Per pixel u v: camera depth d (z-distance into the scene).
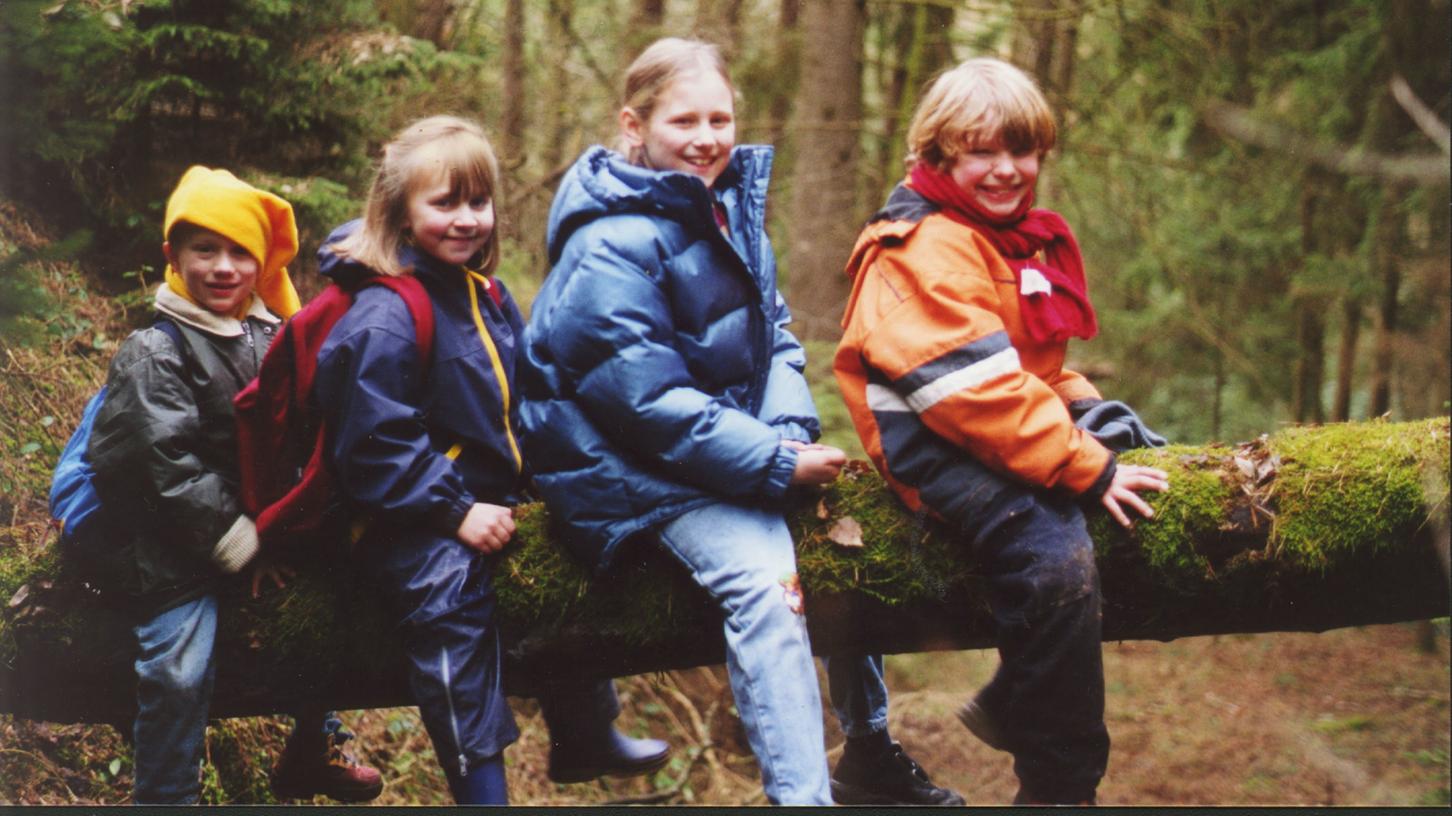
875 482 2.64
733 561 2.36
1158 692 8.34
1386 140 6.82
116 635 2.56
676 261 2.42
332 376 2.35
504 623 2.58
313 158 4.92
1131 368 9.18
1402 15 6.82
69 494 2.55
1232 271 8.39
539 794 5.17
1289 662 8.51
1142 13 7.18
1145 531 2.52
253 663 2.59
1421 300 7.51
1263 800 6.63
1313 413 8.62
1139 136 8.14
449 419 2.46
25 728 3.22
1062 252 2.60
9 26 3.70
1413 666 8.24
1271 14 7.52
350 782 2.99
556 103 7.80
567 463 2.45
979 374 2.33
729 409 2.37
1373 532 2.55
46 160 4.14
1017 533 2.35
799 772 2.26
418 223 2.42
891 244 2.48
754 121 7.62
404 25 6.35
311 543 2.61
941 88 2.49
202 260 2.48
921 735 6.69
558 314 2.40
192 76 4.51
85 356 4.11
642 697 6.27
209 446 2.49
